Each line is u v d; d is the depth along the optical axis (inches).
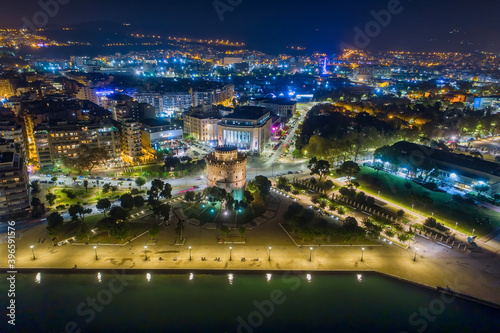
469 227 7381.9
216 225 7401.6
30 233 7017.7
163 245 6624.0
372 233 6722.4
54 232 6417.3
